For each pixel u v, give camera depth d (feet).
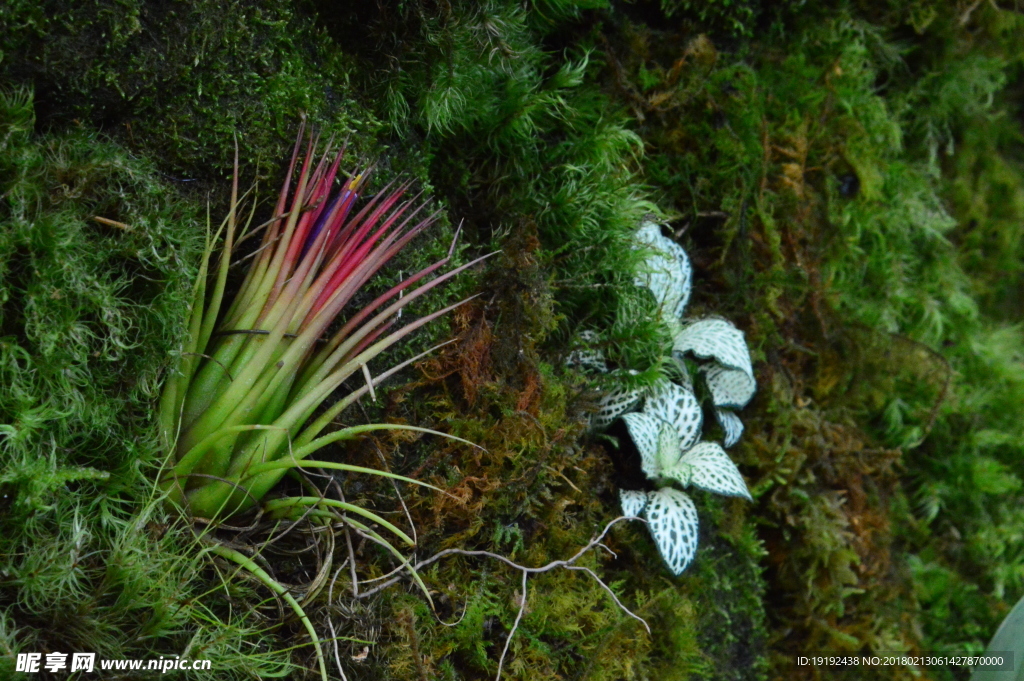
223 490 1.78
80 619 1.72
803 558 2.24
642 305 2.09
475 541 1.94
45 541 1.73
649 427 2.05
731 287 2.22
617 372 2.05
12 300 1.74
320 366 1.83
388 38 1.94
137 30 1.79
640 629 2.01
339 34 1.93
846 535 2.24
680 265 2.14
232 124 1.85
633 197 2.12
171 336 1.77
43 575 1.71
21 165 1.73
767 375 2.22
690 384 2.12
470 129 2.01
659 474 2.05
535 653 1.93
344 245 1.82
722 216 2.23
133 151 1.82
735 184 2.23
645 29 2.19
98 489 1.76
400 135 1.96
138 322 1.77
